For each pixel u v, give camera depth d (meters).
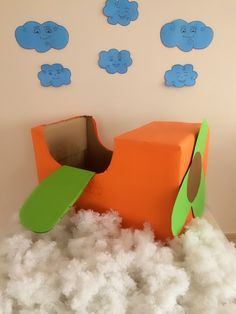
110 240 0.58
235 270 0.52
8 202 0.97
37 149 0.72
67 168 0.67
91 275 0.49
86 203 0.66
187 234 0.58
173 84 0.87
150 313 0.46
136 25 0.81
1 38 0.81
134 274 0.53
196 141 0.63
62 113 0.88
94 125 0.86
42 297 0.48
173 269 0.51
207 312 0.48
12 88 0.85
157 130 0.67
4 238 0.64
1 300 0.48
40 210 0.59
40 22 0.80
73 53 0.83
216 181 1.00
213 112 0.91
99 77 0.86
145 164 0.57
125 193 0.61
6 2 0.78
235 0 0.81
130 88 0.87
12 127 0.89
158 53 0.84
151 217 0.60
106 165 0.88
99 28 0.81
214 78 0.87
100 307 0.47
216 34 0.83
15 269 0.51
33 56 0.83
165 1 0.80
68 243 0.60
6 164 0.93
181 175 0.56
